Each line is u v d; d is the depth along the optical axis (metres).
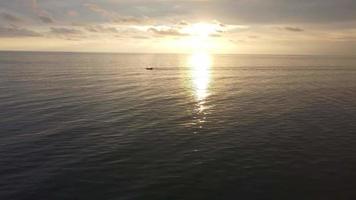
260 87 90.44
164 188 25.70
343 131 41.38
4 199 23.91
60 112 52.09
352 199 24.09
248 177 27.70
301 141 37.38
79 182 26.66
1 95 68.81
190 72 157.75
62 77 113.00
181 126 44.19
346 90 82.00
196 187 25.91
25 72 133.50
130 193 24.89
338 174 28.33
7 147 34.88
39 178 27.34
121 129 42.31
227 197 24.33
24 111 52.50
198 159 31.81
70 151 33.84
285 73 149.00
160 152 33.75
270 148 35.00
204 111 54.47
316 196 24.48
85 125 44.09
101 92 76.00
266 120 47.50
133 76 125.94
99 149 34.47
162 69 179.12
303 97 69.69
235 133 40.78
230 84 99.38
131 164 30.48
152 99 66.94
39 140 37.31
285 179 27.33
